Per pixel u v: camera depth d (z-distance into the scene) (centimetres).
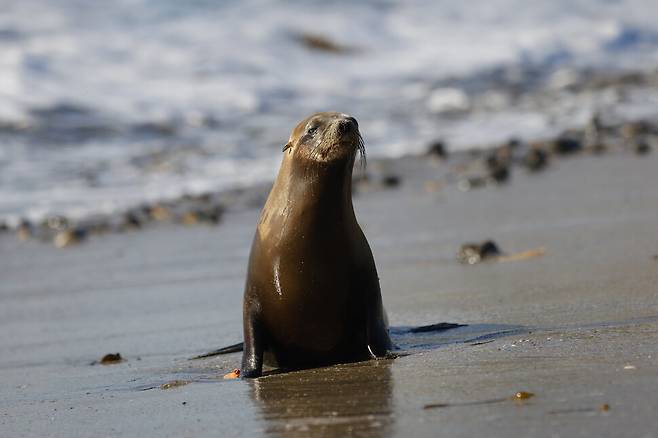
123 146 8512
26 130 8656
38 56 10231
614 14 14812
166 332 3253
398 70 11831
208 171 7812
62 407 2245
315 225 2355
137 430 1911
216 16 12331
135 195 7081
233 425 1838
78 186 7312
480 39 13275
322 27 12638
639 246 3756
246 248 5200
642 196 5291
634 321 2441
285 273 2367
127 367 2744
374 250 4531
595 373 1855
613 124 8988
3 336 3472
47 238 5941
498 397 1761
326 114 2456
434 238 4738
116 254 5322
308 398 1988
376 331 2414
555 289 3116
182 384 2347
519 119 9744
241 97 10169
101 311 3809
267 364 2539
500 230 4744
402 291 3469
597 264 3475
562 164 7231
